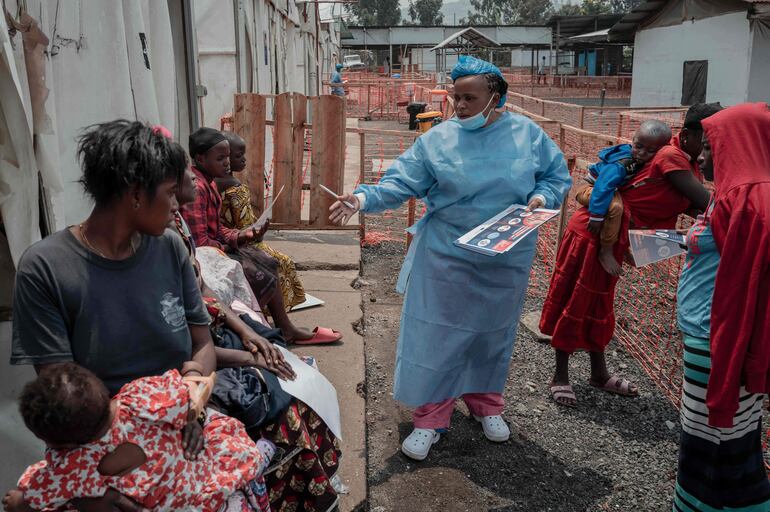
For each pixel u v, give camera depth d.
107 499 1.78
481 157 3.44
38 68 2.91
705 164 2.83
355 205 3.45
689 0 24.81
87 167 1.91
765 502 2.88
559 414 4.28
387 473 3.59
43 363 1.92
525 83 44.25
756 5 21.19
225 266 3.42
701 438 2.81
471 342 3.62
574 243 4.18
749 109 2.59
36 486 1.78
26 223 2.76
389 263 7.26
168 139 1.98
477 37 41.19
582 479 3.62
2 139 2.68
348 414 3.90
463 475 3.60
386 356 4.95
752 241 2.45
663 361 4.75
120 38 3.93
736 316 2.52
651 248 3.24
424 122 17.22
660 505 3.44
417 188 3.59
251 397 2.54
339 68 30.41
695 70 24.58
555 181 3.61
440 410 3.74
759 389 2.54
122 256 2.01
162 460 1.83
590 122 14.32
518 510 3.34
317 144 7.40
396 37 59.25
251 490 2.25
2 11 2.49
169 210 1.98
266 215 4.08
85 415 1.69
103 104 3.85
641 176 3.99
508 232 3.14
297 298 4.81
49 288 1.91
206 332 2.35
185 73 6.01
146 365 2.10
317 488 2.75
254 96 7.34
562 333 4.27
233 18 9.41
